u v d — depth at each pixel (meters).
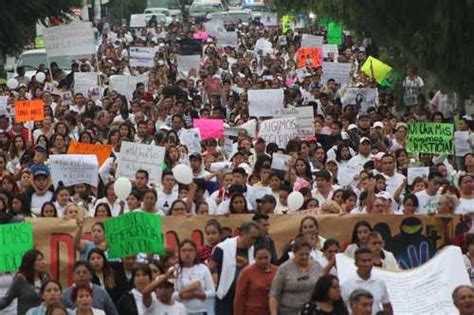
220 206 28.62
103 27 103.81
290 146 34.66
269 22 102.50
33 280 22.14
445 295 21.83
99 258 22.75
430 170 31.92
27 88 54.34
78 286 20.66
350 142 37.03
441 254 22.14
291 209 27.30
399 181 31.12
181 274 22.92
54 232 25.09
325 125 39.88
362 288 20.64
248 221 24.14
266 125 37.50
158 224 23.19
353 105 44.22
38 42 77.50
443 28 40.81
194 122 38.69
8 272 23.50
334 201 27.25
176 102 43.75
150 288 21.72
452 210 26.41
